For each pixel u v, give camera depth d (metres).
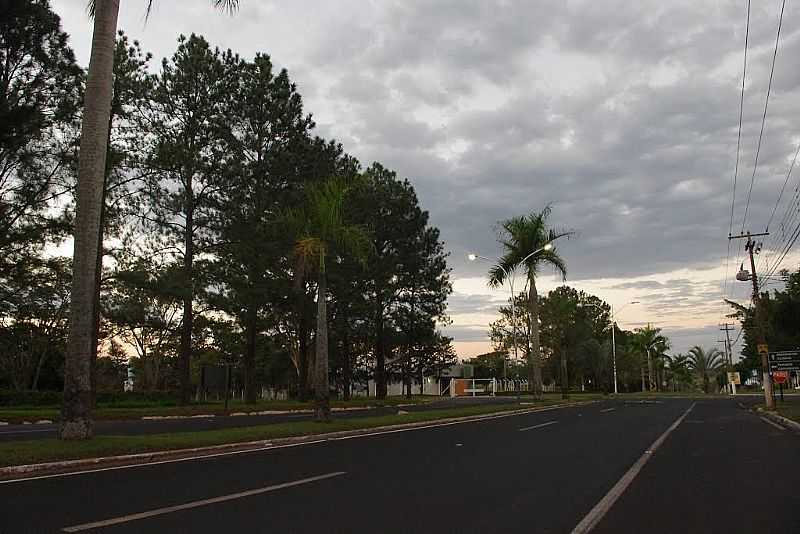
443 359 71.56
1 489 9.27
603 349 77.88
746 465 12.55
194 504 8.21
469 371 98.25
